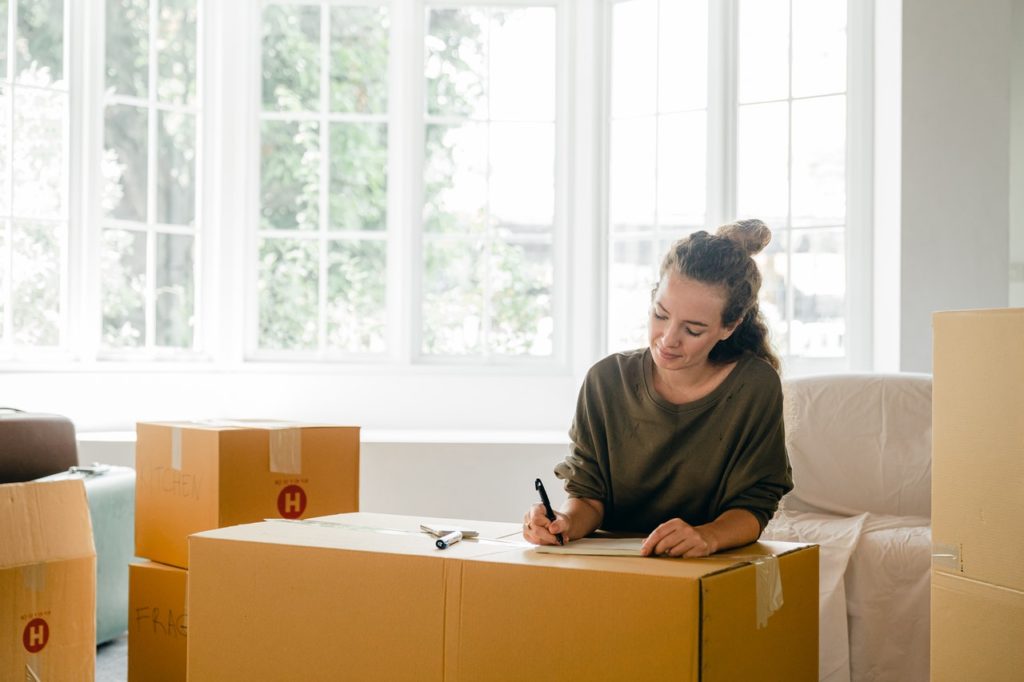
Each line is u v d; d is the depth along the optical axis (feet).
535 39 15.02
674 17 14.02
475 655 4.27
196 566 4.89
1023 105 14.62
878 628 9.02
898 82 12.28
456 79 15.05
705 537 4.60
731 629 4.11
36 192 13.42
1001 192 12.36
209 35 14.69
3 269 13.12
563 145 14.98
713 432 5.14
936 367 5.33
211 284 14.71
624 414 5.33
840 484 10.97
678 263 4.93
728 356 5.28
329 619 4.58
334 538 4.87
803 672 4.79
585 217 14.83
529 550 4.58
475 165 15.06
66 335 13.69
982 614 5.02
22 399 12.96
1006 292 12.37
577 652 4.10
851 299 12.87
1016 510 4.83
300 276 14.96
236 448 7.77
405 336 14.92
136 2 14.14
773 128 13.33
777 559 4.52
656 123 14.21
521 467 12.89
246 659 4.76
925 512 10.73
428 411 14.80
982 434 5.02
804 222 13.17
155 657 8.26
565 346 15.02
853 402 11.21
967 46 12.28
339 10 14.92
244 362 14.73
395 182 14.98
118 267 14.03
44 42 13.48
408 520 5.52
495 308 15.10
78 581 7.59
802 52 13.15
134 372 13.94
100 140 13.82
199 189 14.70
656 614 3.96
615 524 5.59
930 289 12.29
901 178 12.25
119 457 12.55
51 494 7.54
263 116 14.85
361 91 14.98
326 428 8.16
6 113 13.12
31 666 7.25
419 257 15.02
